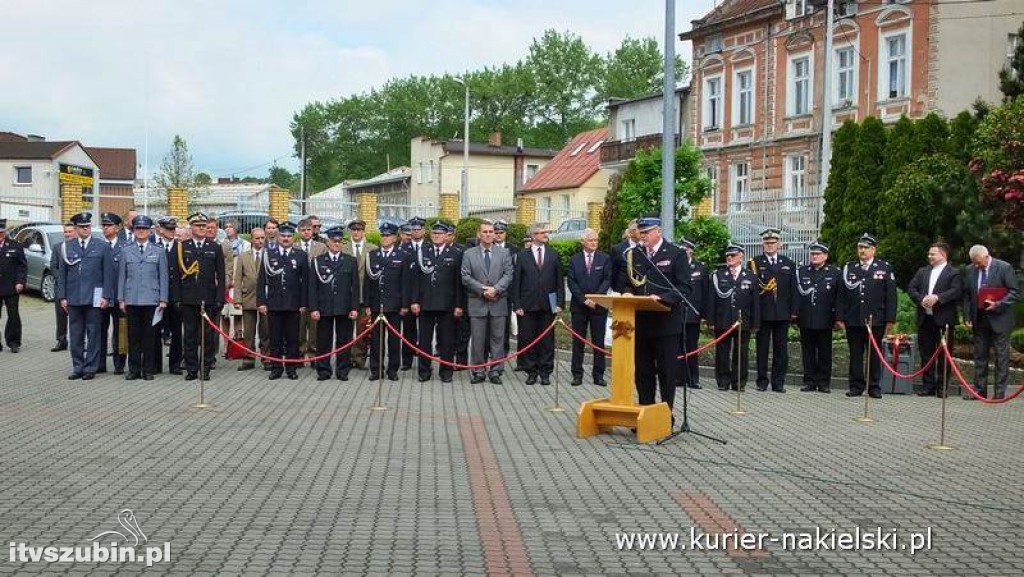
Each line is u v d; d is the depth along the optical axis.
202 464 10.38
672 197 19.39
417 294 17.12
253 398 15.01
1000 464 10.98
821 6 41.06
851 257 27.22
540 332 17.33
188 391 15.59
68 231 16.67
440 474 10.12
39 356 19.61
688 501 9.16
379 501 9.01
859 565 7.39
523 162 72.56
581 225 43.53
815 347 17.17
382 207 45.28
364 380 17.33
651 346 12.77
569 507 8.91
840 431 13.05
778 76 43.66
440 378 17.33
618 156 54.78
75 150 59.81
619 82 94.62
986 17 36.62
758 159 44.91
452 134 96.56
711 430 12.99
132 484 9.48
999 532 8.27
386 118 100.25
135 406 14.04
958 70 36.78
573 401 15.35
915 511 8.92
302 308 17.33
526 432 12.63
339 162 101.12
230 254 19.39
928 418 14.25
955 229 21.95
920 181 23.67
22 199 38.28
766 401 15.84
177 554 7.38
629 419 12.27
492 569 7.16
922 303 16.55
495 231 17.42
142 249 16.78
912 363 17.00
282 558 7.32
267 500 8.98
